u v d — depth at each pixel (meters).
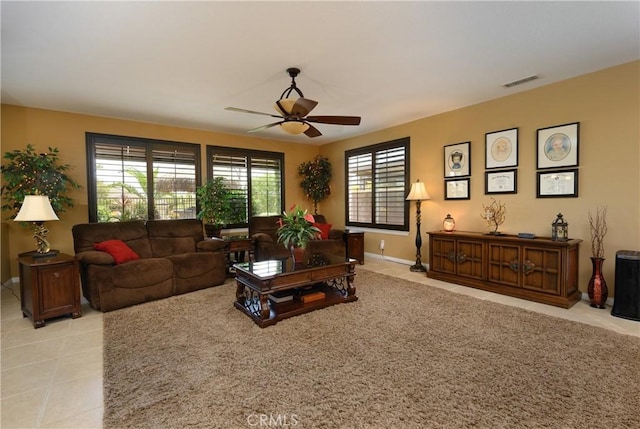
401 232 5.48
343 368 2.11
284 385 1.92
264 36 2.50
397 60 2.97
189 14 2.18
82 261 3.42
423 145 5.04
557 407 1.70
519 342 2.46
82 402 1.81
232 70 3.13
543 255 3.36
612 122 3.21
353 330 2.71
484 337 2.56
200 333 2.70
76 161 4.49
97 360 2.29
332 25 2.35
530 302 3.42
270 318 2.85
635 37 2.60
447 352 2.32
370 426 1.57
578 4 2.14
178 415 1.67
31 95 3.77
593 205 3.36
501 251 3.71
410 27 2.40
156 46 2.63
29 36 2.44
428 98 4.09
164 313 3.19
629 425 1.57
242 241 4.96
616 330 2.69
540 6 2.16
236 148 6.02
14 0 1.99
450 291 3.84
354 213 6.41
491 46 2.73
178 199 5.37
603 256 3.31
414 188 4.73
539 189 3.75
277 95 3.87
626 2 2.12
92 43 2.57
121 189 4.84
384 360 2.21
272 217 5.85
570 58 2.99
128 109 4.37
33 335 2.73
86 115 4.56
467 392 1.84
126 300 3.39
